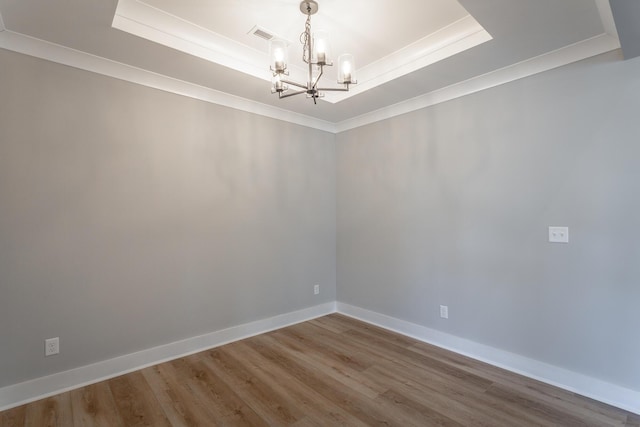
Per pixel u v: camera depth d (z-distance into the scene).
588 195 2.26
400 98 3.29
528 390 2.36
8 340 2.16
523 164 2.57
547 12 1.90
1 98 2.13
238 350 3.04
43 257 2.28
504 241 2.68
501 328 2.71
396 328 3.52
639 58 2.07
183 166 2.93
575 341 2.33
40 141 2.26
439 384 2.44
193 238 2.99
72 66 2.38
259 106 3.44
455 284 3.01
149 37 2.20
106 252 2.53
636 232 2.08
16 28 2.07
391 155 3.55
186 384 2.44
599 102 2.21
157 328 2.78
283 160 3.69
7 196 2.15
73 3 1.83
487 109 2.77
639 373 2.07
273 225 3.60
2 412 2.08
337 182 4.21
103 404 2.18
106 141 2.53
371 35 2.44
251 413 2.10
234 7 2.11
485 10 1.88
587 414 2.07
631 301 2.10
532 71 2.50
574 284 2.33
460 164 2.96
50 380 2.29
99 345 2.50
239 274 3.31
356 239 3.97
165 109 2.82
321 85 3.21
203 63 2.54
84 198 2.44
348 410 2.13
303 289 3.90
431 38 2.47
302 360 2.84
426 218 3.23
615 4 1.55
